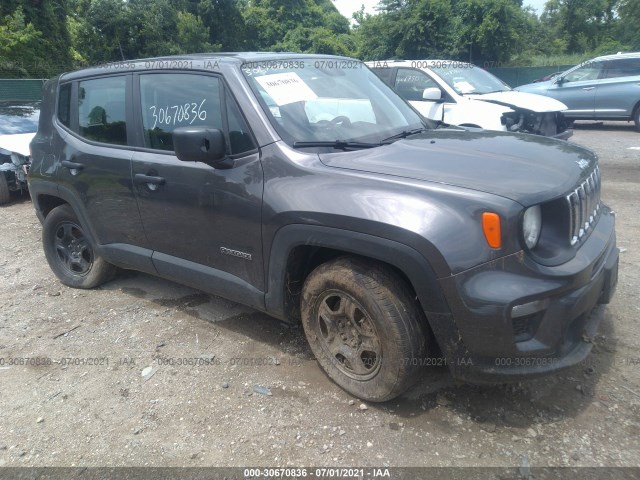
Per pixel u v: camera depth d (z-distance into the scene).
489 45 29.02
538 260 2.33
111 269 4.39
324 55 3.87
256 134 2.94
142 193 3.48
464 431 2.57
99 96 3.86
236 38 35.66
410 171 2.60
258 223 2.88
